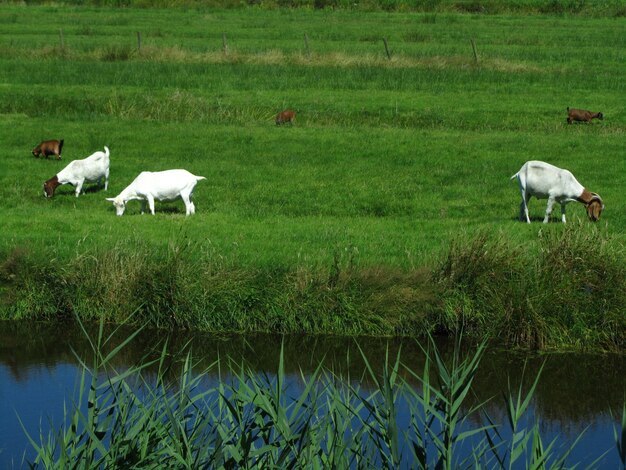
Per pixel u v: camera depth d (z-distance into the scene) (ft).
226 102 298.35
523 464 97.55
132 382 119.96
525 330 131.34
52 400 114.11
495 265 136.05
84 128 259.19
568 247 136.15
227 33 483.51
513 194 198.90
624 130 269.64
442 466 65.98
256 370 125.18
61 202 193.06
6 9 585.63
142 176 178.19
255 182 208.64
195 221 174.50
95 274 143.74
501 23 547.90
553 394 119.65
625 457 59.41
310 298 136.56
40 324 141.49
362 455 73.92
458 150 238.48
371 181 209.36
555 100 311.27
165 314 139.54
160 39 456.04
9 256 147.43
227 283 139.13
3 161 221.87
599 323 131.23
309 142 247.50
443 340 133.28
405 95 316.19
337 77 342.44
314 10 616.80
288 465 69.51
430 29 512.63
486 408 115.75
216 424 74.49
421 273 138.41
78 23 520.83
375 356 129.29
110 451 71.20
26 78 328.70
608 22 552.82
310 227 172.24
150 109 280.72
